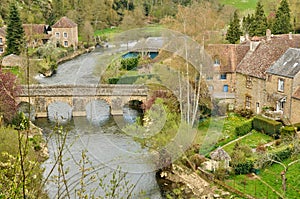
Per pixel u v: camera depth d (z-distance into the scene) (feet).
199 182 100.53
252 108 153.89
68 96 166.09
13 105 128.98
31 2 364.79
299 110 131.64
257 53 160.15
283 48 154.92
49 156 103.55
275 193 92.53
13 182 27.27
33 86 168.96
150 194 91.35
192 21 170.19
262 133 130.82
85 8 359.87
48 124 156.76
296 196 90.58
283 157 107.65
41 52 250.57
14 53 256.32
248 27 258.57
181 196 94.53
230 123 139.85
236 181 99.35
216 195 94.68
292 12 280.92
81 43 313.73
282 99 136.98
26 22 333.42
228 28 256.93
